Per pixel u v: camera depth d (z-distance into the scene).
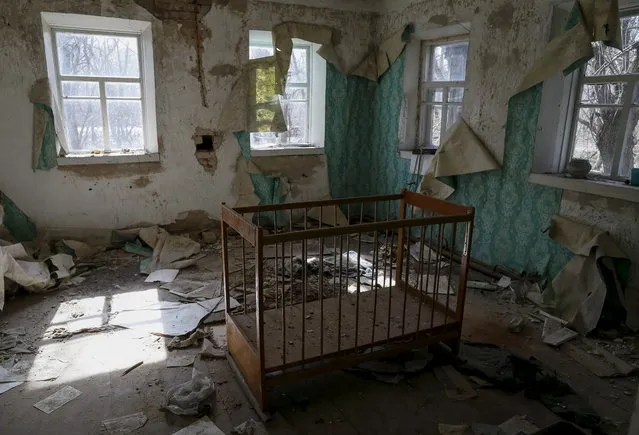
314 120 5.66
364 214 6.11
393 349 2.55
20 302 3.45
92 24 4.37
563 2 3.35
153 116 4.72
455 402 2.40
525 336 3.09
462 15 4.19
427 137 5.19
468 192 4.34
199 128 4.87
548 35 3.47
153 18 4.41
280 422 2.21
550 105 3.61
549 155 3.74
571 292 3.31
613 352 2.88
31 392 2.40
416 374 2.63
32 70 4.12
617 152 3.37
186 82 4.70
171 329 3.08
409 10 4.86
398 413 2.30
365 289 3.73
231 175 5.16
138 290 3.71
